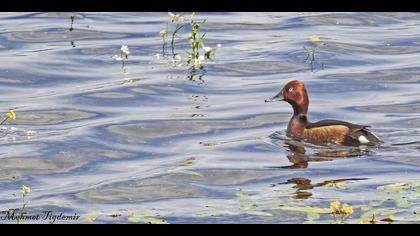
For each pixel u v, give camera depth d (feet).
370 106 63.31
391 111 61.93
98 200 45.34
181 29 88.22
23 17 92.27
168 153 53.47
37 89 68.18
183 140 56.03
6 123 59.36
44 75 71.67
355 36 85.51
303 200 44.32
